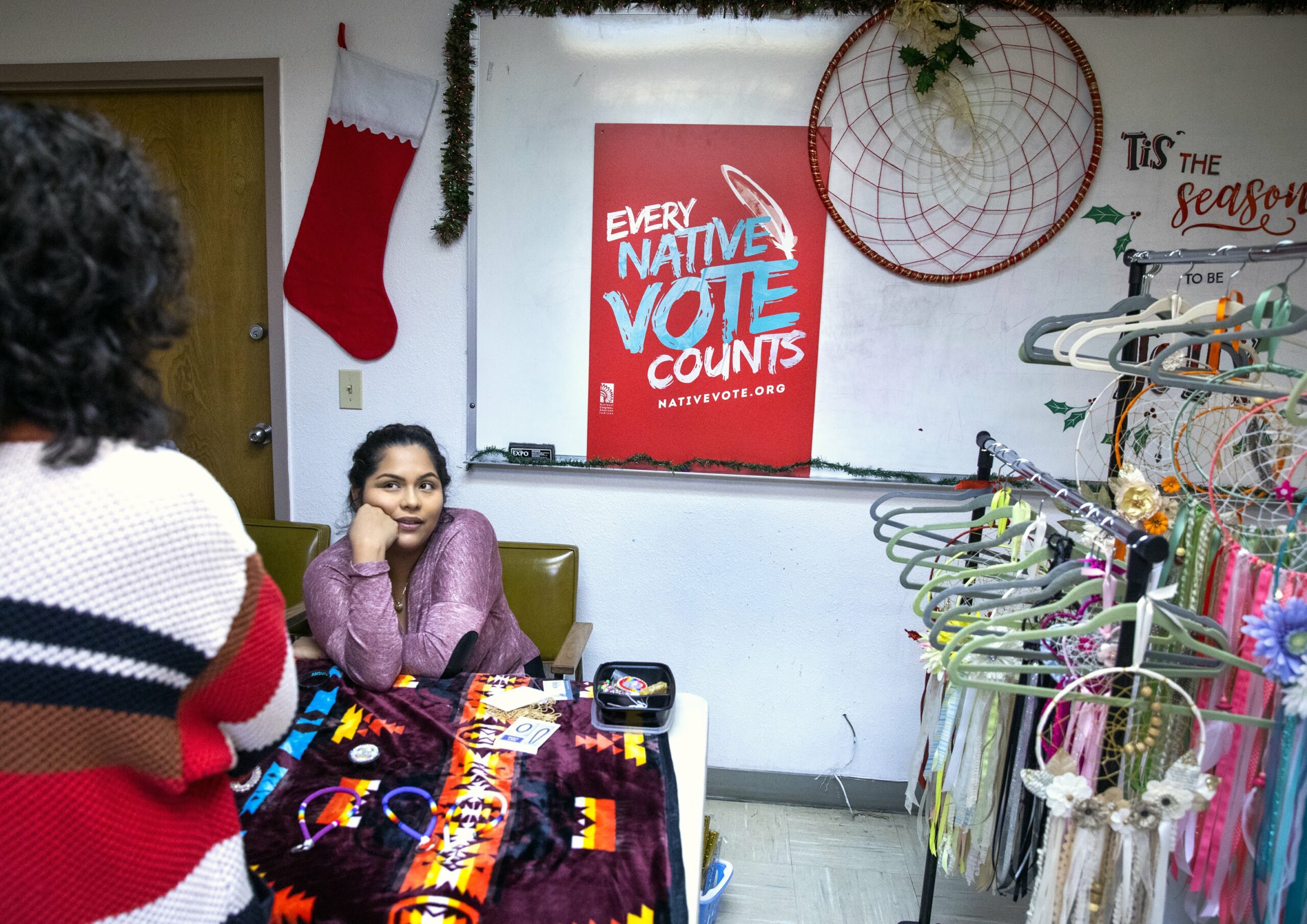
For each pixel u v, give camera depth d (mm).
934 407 2152
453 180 2117
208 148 2277
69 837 576
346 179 2178
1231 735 1235
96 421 589
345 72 2143
